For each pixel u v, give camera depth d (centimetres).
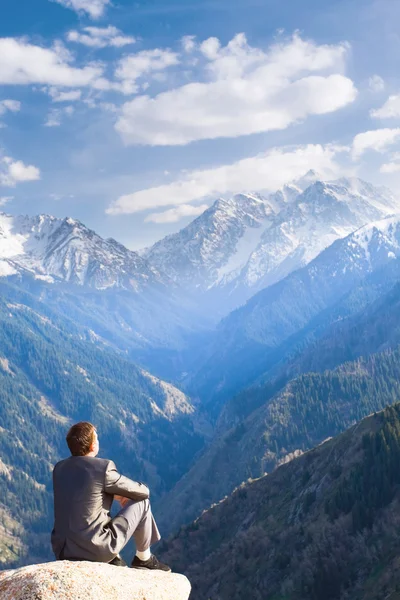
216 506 19100
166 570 1148
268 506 17312
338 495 14412
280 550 14362
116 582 977
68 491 1020
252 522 16962
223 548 16088
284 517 15862
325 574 12106
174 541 18062
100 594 941
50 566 971
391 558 11738
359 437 16812
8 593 922
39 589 918
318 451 18250
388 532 12650
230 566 15025
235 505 18688
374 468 14562
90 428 1086
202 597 14750
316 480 16525
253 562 14750
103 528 1021
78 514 1005
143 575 1039
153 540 1123
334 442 18050
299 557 13500
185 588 1070
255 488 18775
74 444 1065
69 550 1002
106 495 1047
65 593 920
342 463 16150
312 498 15638
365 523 13388
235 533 17200
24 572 968
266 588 13388
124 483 1053
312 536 13862
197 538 17888
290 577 13088
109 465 1048
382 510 13388
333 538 13412
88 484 1020
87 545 996
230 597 13962
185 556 17425
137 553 1120
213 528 18138
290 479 18062
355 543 13038
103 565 1002
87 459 1048
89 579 953
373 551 12338
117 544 1020
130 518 1055
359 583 11850
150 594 992
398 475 14188
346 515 13975
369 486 14238
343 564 12569
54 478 1045
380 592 10912
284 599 12562
